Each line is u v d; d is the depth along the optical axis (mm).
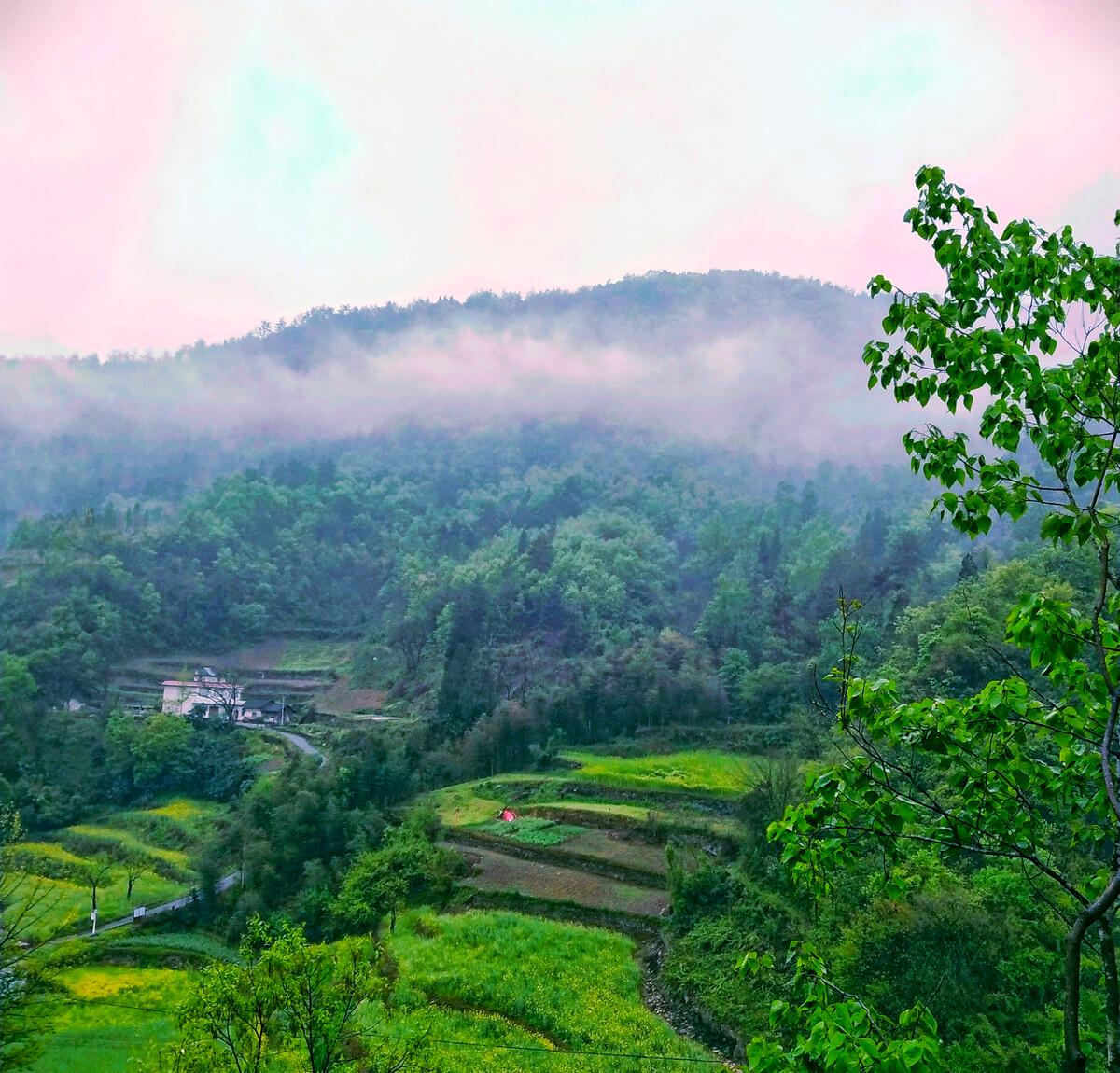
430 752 82500
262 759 92812
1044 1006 28328
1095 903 7082
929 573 104688
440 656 117750
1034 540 98750
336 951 25859
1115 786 7242
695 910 44344
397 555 180125
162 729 94875
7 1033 28344
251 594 155375
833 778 8625
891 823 8406
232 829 67375
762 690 87000
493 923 45781
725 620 110438
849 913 33562
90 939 55469
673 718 87438
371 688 123438
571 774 72875
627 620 123625
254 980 22703
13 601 125438
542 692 90500
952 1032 27734
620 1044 33344
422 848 56375
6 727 92438
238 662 139000
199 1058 22109
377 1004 36188
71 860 72938
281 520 183375
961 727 8250
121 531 163375
